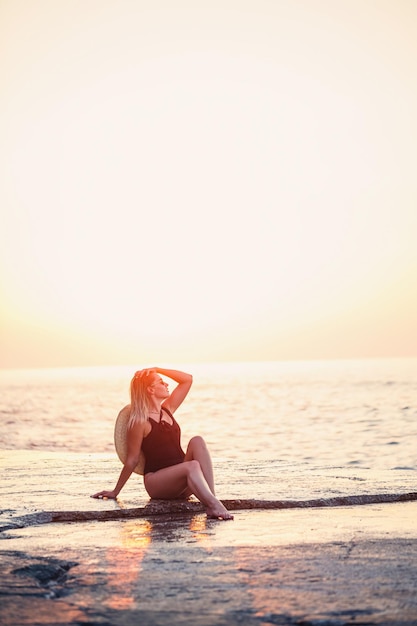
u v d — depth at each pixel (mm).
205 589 4059
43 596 3996
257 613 3656
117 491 6812
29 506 6496
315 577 4262
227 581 4207
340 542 5137
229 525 5828
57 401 73875
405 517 6082
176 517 6238
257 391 85625
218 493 7043
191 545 5133
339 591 3988
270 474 8516
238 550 4945
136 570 4484
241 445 32906
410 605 3742
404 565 4500
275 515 6254
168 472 6520
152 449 6668
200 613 3664
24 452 11523
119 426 6797
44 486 7750
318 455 28016
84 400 75625
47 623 3553
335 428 39875
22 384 136250
